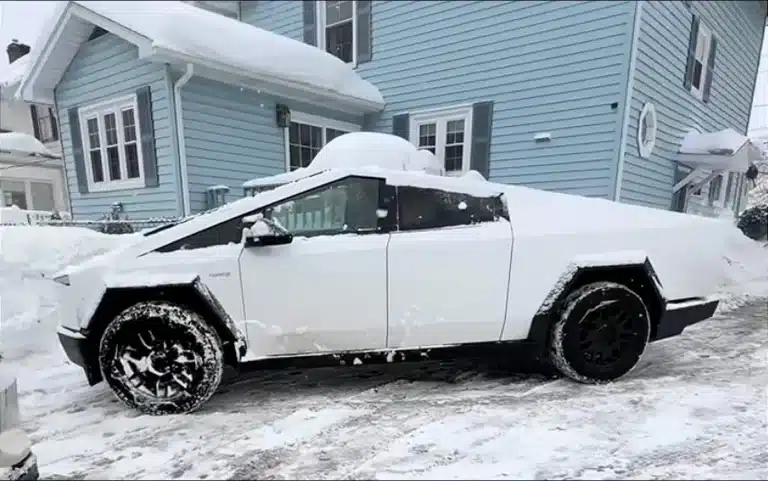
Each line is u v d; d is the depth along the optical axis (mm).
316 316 2580
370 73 9898
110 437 2236
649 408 2486
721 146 4629
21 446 1893
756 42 4590
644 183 6219
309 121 8555
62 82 6164
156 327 2451
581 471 1889
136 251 2520
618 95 6977
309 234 2654
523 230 2795
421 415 2443
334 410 2518
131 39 6195
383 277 2623
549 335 2838
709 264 3096
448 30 8828
